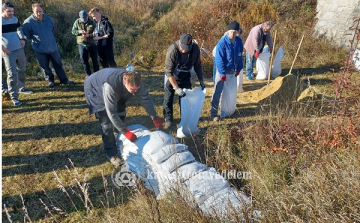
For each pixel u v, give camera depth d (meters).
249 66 7.02
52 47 6.33
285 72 7.42
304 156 3.96
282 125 4.45
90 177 4.19
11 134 5.15
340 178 3.24
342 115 4.15
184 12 10.55
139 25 10.24
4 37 5.49
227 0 10.15
